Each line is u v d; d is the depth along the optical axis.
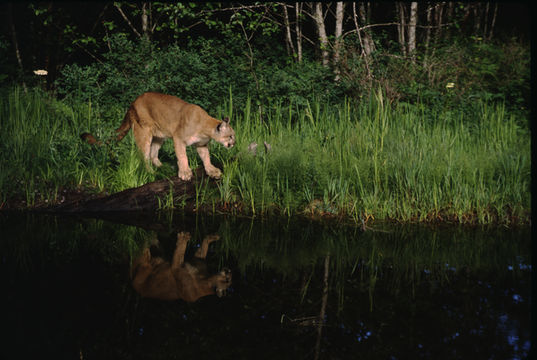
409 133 7.42
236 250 4.62
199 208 6.05
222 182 6.29
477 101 9.30
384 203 5.86
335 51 9.34
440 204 5.95
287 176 6.12
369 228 5.45
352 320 3.18
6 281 3.62
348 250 4.71
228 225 5.44
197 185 6.23
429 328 3.07
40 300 3.29
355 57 9.08
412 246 4.86
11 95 8.09
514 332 3.01
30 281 3.64
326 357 2.68
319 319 3.18
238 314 3.24
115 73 8.68
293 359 2.64
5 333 2.80
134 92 8.26
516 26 14.18
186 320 3.12
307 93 8.77
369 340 2.89
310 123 8.06
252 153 6.41
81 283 3.65
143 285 3.67
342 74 9.12
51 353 2.61
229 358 2.65
